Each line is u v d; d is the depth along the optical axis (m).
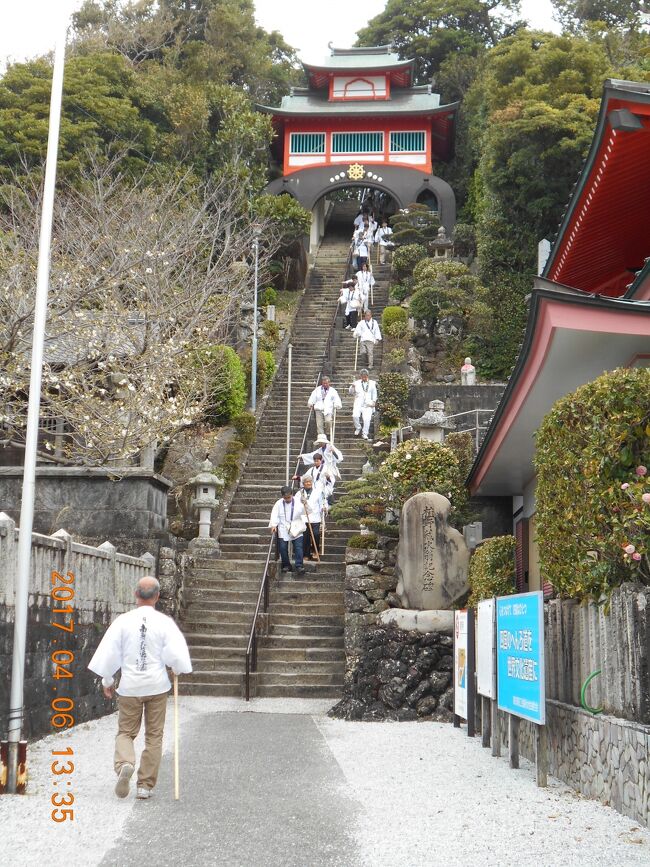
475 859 4.75
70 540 9.62
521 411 9.68
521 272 30.39
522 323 28.12
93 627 10.44
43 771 7.07
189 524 16.48
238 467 18.73
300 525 14.54
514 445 11.36
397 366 23.94
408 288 30.19
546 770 6.73
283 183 38.44
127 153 30.72
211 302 19.09
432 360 27.11
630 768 5.64
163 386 15.43
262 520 17.05
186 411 15.46
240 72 42.81
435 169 43.00
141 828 5.33
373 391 19.95
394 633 11.42
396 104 39.22
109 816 5.62
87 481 13.99
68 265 14.88
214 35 41.31
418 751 8.36
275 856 4.77
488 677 8.33
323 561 15.38
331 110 38.88
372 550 12.83
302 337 27.44
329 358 24.77
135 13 39.44
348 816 5.66
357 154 38.75
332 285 33.50
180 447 18.66
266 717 10.56
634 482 6.42
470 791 6.50
